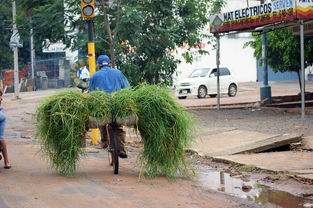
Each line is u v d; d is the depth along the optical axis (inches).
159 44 698.2
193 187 316.5
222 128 548.7
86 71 708.0
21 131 641.0
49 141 347.6
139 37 655.1
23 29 687.1
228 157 398.0
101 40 653.3
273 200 279.6
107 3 654.5
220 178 341.7
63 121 337.1
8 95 1644.9
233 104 924.0
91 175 355.6
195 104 983.0
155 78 716.7
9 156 440.5
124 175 355.3
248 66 2012.8
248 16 710.5
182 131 341.7
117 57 689.6
